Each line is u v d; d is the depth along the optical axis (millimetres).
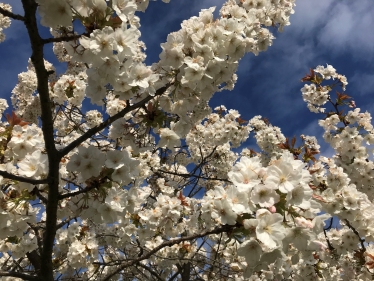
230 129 7277
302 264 5344
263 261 2215
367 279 4930
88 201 2793
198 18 2965
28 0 1890
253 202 2256
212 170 8953
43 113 2277
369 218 4445
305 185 2355
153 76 2768
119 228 5230
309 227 2217
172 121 3400
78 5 2109
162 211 4906
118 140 3469
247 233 2293
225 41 2811
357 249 5141
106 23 2203
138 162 2793
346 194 4426
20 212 2748
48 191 2525
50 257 2877
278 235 2100
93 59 2248
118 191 2834
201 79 2828
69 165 2637
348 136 6270
